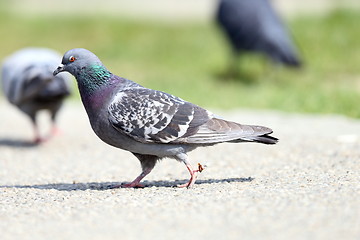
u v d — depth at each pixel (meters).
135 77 24.73
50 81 12.94
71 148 12.92
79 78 8.59
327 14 30.78
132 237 6.11
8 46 30.73
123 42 30.31
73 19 34.53
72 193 8.35
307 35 28.17
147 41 30.39
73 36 31.66
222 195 7.63
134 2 40.06
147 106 8.41
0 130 15.45
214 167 10.44
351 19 29.27
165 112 8.43
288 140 12.59
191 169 8.59
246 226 6.28
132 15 36.00
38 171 10.80
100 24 33.09
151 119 8.37
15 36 32.16
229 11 24.02
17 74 13.17
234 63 25.58
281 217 6.52
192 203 7.27
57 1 40.59
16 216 7.07
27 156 12.26
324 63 25.67
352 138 12.55
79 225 6.58
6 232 6.44
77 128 15.30
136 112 8.37
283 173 9.45
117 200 7.62
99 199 7.79
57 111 14.02
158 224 6.49
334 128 14.02
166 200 7.52
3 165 11.38
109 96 8.53
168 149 8.52
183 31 31.70
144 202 7.46
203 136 8.48
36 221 6.81
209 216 6.68
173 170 10.37
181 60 27.59
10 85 13.36
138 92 8.57
